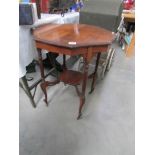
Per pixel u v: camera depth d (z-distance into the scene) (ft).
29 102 5.27
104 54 6.95
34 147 3.89
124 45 10.41
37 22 4.30
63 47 3.47
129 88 6.35
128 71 7.68
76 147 3.94
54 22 5.17
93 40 3.66
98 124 4.62
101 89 6.22
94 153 3.82
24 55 4.17
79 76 5.17
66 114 4.90
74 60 7.84
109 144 4.06
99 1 6.57
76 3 7.78
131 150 3.92
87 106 5.28
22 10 3.57
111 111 5.14
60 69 6.64
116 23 6.30
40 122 4.57
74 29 4.48
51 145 3.96
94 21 6.52
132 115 5.00
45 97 5.04
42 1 5.77
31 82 6.17
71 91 5.92
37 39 3.65
